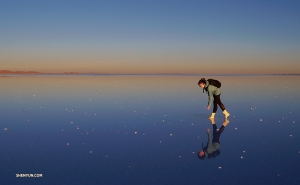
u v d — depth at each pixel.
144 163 5.91
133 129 9.22
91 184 4.86
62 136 8.30
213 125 9.74
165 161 6.02
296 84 36.03
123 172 5.41
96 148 7.03
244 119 10.85
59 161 6.07
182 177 5.13
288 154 6.39
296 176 5.11
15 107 14.70
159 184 4.82
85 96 20.52
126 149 6.94
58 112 12.98
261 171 5.38
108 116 11.81
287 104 15.34
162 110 13.39
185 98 18.75
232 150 6.76
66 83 41.09
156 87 30.78
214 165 5.74
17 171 5.49
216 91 10.73
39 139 7.96
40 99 18.53
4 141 7.76
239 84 36.47
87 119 11.13
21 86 33.06
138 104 15.74
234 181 4.92
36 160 6.13
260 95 20.48
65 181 5.00
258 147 6.97
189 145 7.24
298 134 8.33
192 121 10.52
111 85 35.38
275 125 9.66
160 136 8.23
